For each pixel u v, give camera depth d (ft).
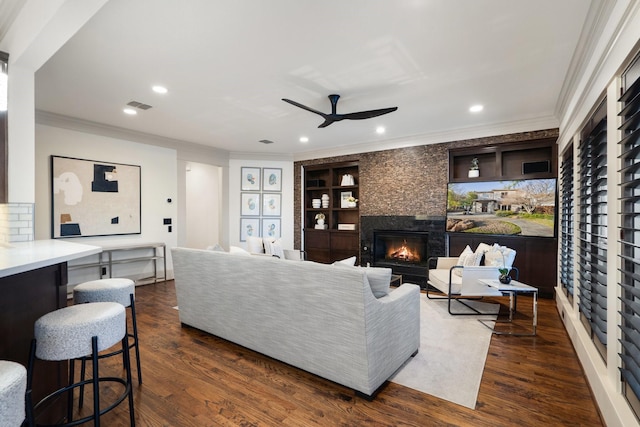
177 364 8.30
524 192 14.82
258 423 5.99
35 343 4.72
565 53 8.50
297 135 17.80
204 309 10.09
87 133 15.15
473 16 6.93
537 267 14.52
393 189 18.66
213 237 23.47
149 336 10.16
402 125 15.66
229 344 9.56
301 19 7.04
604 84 6.50
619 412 5.21
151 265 17.94
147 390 7.09
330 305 7.03
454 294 12.32
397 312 7.70
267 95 11.61
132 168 16.92
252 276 8.61
